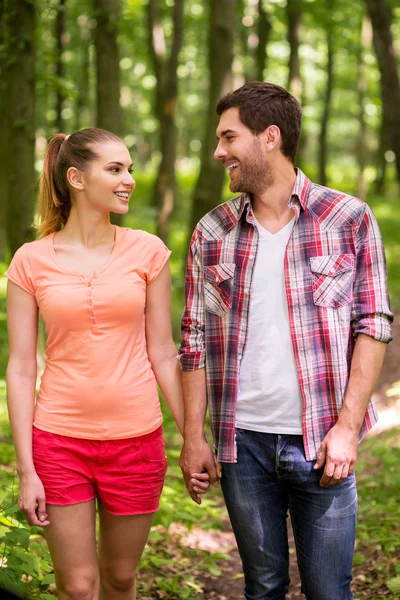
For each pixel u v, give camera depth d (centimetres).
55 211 311
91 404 294
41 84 967
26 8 755
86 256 300
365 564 451
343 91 3112
